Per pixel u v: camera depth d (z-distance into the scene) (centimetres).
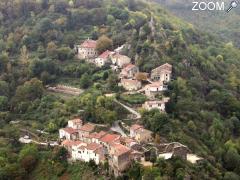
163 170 17925
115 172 18400
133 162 18625
